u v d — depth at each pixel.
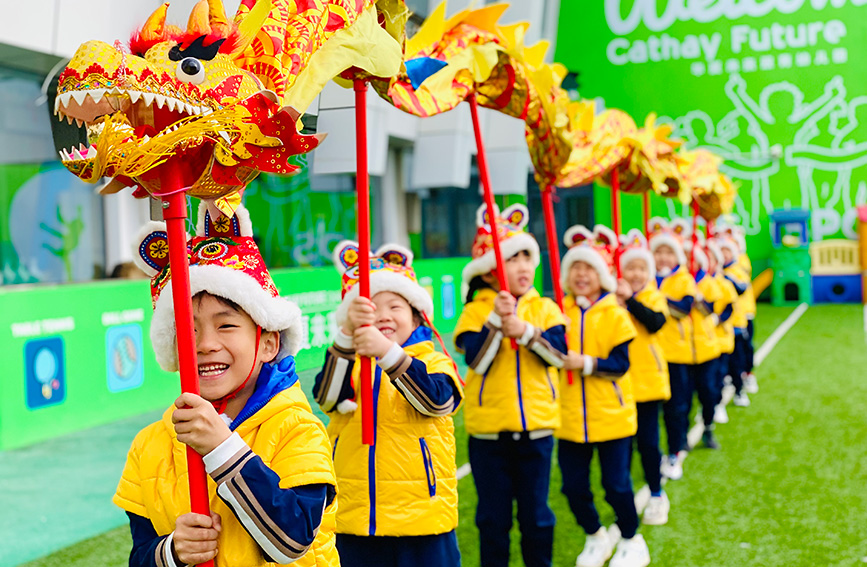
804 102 18.77
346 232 11.62
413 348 2.82
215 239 1.70
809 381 9.23
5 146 9.95
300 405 1.73
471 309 3.75
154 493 1.69
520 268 3.72
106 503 5.00
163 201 1.64
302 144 1.55
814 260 18.48
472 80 3.04
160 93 1.41
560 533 4.68
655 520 4.83
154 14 1.50
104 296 7.02
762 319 15.68
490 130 11.23
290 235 11.96
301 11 1.63
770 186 19.06
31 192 10.60
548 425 3.54
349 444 2.77
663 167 5.38
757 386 9.09
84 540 4.43
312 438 1.71
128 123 1.48
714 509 5.05
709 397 6.50
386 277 2.83
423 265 10.76
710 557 4.25
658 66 19.38
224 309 1.64
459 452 6.44
